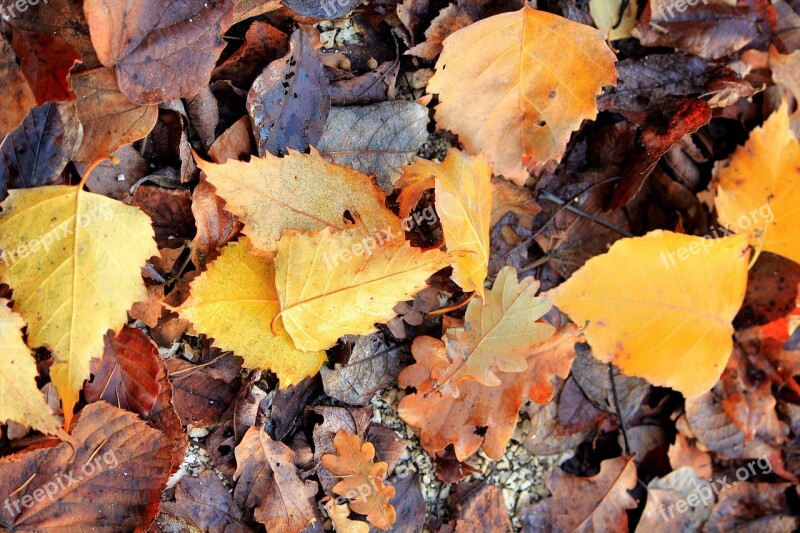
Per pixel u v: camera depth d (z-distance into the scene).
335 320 0.39
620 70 0.44
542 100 0.42
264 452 0.40
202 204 0.39
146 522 0.39
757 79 0.45
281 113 0.40
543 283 0.44
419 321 0.42
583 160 0.45
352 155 0.41
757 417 0.46
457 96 0.41
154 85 0.39
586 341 0.43
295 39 0.40
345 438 0.41
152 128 0.39
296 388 0.41
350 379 0.42
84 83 0.38
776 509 0.46
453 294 0.43
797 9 0.46
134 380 0.39
